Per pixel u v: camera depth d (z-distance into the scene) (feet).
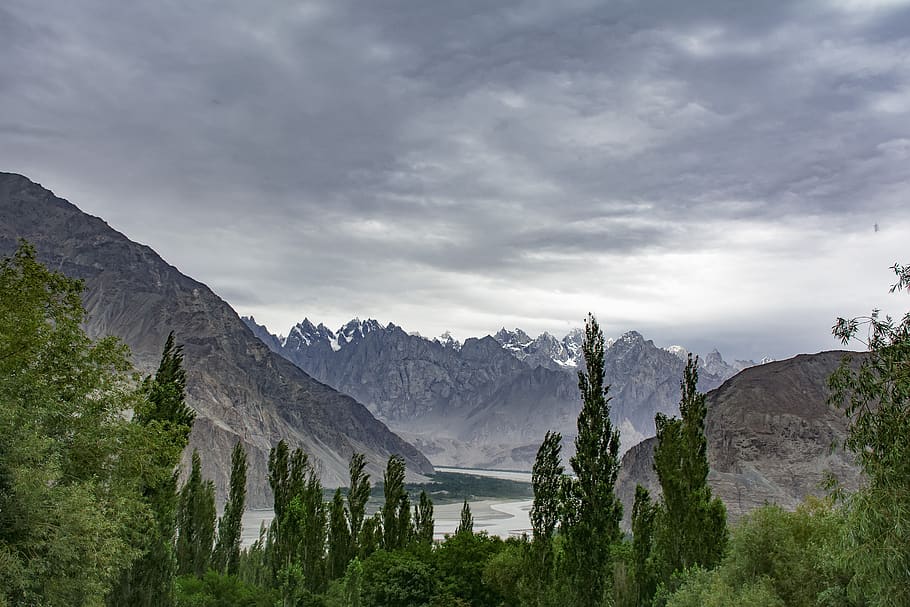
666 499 164.86
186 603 178.70
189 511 221.05
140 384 132.87
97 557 95.45
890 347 69.87
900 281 70.44
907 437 68.08
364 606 200.13
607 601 153.17
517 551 204.13
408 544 238.48
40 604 86.28
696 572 137.80
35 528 86.84
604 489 150.00
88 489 99.19
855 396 72.08
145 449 121.70
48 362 116.88
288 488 229.25
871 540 69.82
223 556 233.55
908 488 68.18
